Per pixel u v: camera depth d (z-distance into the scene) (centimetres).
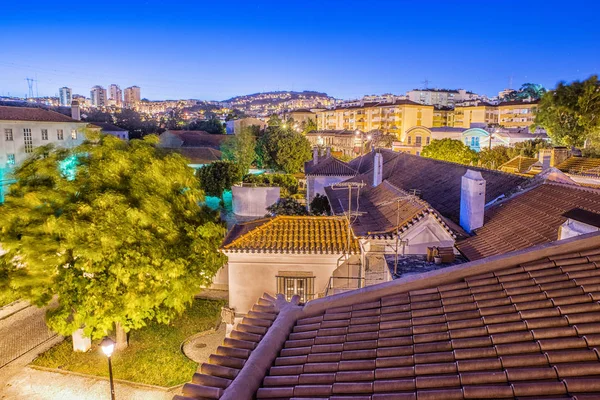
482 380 597
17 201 1761
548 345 636
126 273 1739
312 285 1864
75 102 6569
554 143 5972
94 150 1955
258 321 938
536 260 883
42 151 1941
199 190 2238
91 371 1897
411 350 717
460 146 5662
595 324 661
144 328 2252
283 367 745
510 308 758
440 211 2156
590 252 855
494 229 1716
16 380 1836
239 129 7406
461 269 911
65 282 1734
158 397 1731
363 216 2133
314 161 4838
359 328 831
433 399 581
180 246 1975
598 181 3086
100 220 1752
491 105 11469
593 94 5506
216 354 802
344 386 648
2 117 5059
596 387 539
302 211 3362
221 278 2762
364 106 12369
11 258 1800
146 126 11838
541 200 1745
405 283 929
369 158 4259
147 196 1898
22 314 2477
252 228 2114
